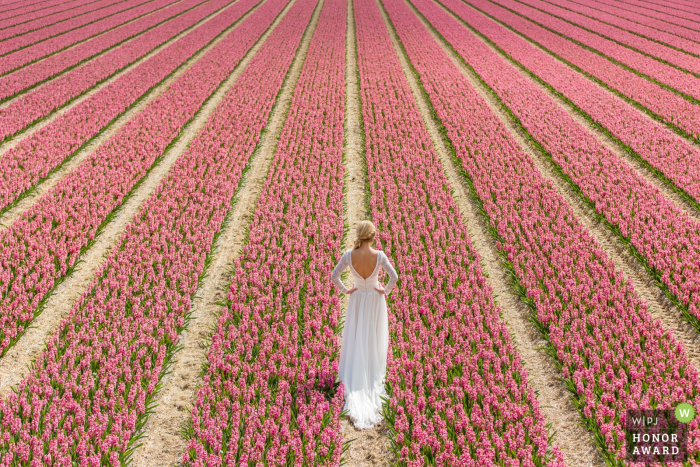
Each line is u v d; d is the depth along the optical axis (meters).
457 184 13.65
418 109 20.23
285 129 17.53
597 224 11.19
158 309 8.08
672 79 23.31
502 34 36.03
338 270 6.23
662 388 6.21
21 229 10.74
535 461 5.47
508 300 8.72
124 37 35.28
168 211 11.91
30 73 25.28
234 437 5.70
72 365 6.82
